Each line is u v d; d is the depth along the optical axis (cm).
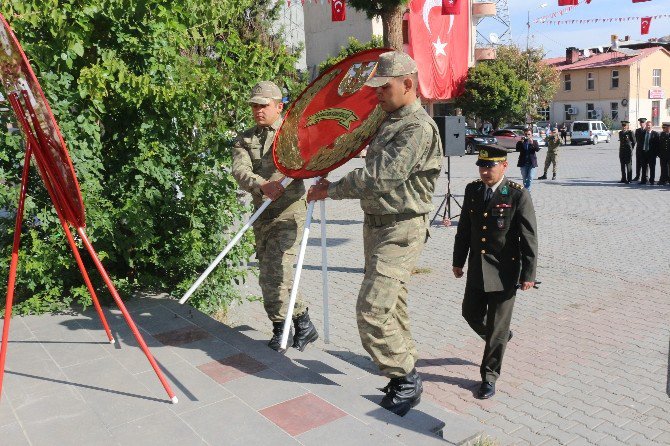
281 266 430
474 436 343
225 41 574
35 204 496
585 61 5566
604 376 528
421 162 328
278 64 567
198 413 322
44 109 279
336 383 363
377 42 2961
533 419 459
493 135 3444
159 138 536
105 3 483
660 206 1383
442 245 1040
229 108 548
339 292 783
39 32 486
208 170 557
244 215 689
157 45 526
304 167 385
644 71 5253
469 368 552
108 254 522
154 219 555
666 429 441
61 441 296
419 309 712
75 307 504
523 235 469
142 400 337
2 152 484
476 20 3697
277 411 324
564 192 1658
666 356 564
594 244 1030
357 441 292
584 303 723
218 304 579
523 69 4284
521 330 640
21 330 450
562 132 3872
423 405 372
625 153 1798
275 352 409
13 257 323
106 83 502
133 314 487
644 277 827
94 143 506
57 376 370
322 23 3475
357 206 1474
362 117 382
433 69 3312
